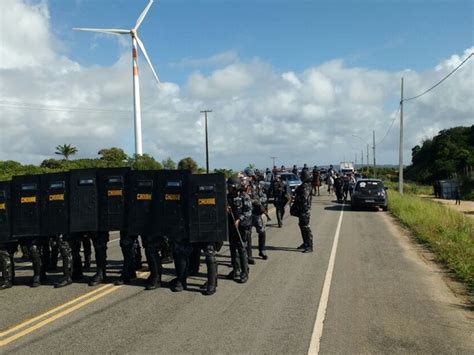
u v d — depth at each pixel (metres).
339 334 5.91
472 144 83.12
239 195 8.82
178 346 5.54
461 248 11.78
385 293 7.89
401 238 14.66
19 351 5.46
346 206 28.08
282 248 12.66
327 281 8.76
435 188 49.81
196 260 9.51
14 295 8.05
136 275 9.34
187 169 8.12
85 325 6.33
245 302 7.37
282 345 5.55
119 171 8.48
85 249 10.16
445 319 6.51
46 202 8.60
